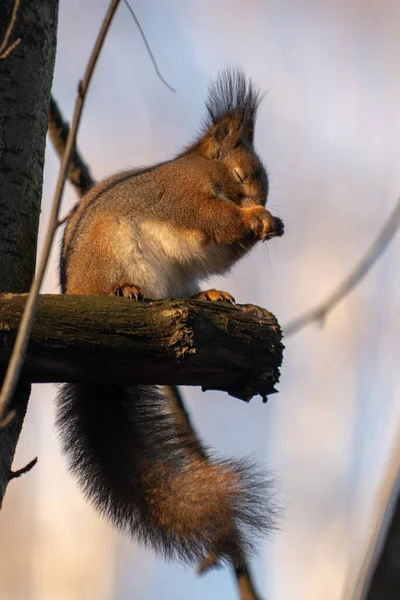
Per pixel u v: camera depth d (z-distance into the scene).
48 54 9.09
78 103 5.57
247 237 10.85
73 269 10.33
